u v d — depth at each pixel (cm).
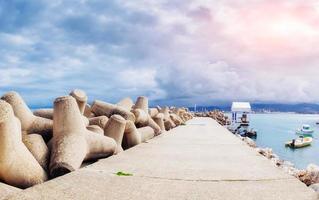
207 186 504
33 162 533
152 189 475
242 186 509
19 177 505
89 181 498
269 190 488
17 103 690
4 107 494
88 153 724
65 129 657
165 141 1157
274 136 4750
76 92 928
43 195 415
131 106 1543
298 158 2675
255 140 4091
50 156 613
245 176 578
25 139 613
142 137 1162
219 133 1523
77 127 675
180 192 466
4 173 498
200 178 556
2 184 442
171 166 662
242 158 781
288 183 531
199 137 1313
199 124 2419
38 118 730
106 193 443
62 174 579
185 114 3177
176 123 2230
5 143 488
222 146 1016
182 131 1658
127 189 468
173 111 2892
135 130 1058
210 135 1409
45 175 552
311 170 785
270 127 7450
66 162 574
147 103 1661
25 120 692
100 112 1185
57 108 668
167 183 515
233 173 603
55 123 666
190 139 1231
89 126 856
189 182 527
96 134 760
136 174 569
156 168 634
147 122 1414
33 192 425
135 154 818
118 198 425
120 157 759
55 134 658
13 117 507
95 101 1198
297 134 5200
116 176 544
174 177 558
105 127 923
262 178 564
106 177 532
